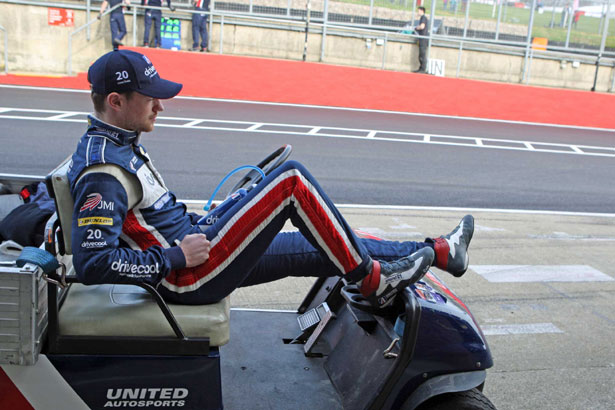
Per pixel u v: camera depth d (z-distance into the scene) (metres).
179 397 2.15
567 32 19.72
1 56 16.33
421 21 18.11
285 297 4.39
